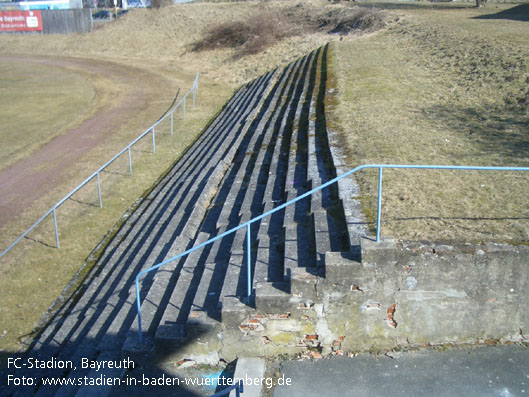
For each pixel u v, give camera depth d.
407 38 28.58
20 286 11.89
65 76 39.09
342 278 6.74
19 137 24.50
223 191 14.06
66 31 53.91
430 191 9.34
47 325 10.34
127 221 14.88
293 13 45.22
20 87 35.62
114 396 6.70
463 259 6.66
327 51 28.50
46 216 14.53
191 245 11.20
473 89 16.94
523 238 7.34
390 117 14.85
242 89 30.98
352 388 6.39
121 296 10.02
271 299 6.84
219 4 52.81
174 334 7.18
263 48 38.69
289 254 8.05
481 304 6.84
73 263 12.86
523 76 16.53
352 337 7.00
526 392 6.17
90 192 17.39
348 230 7.92
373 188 9.62
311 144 13.67
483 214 8.29
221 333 7.05
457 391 6.24
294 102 20.67
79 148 22.47
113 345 8.04
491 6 40.00
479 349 6.91
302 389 6.43
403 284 6.77
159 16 51.84
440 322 6.93
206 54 42.09
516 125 13.09
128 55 46.03
